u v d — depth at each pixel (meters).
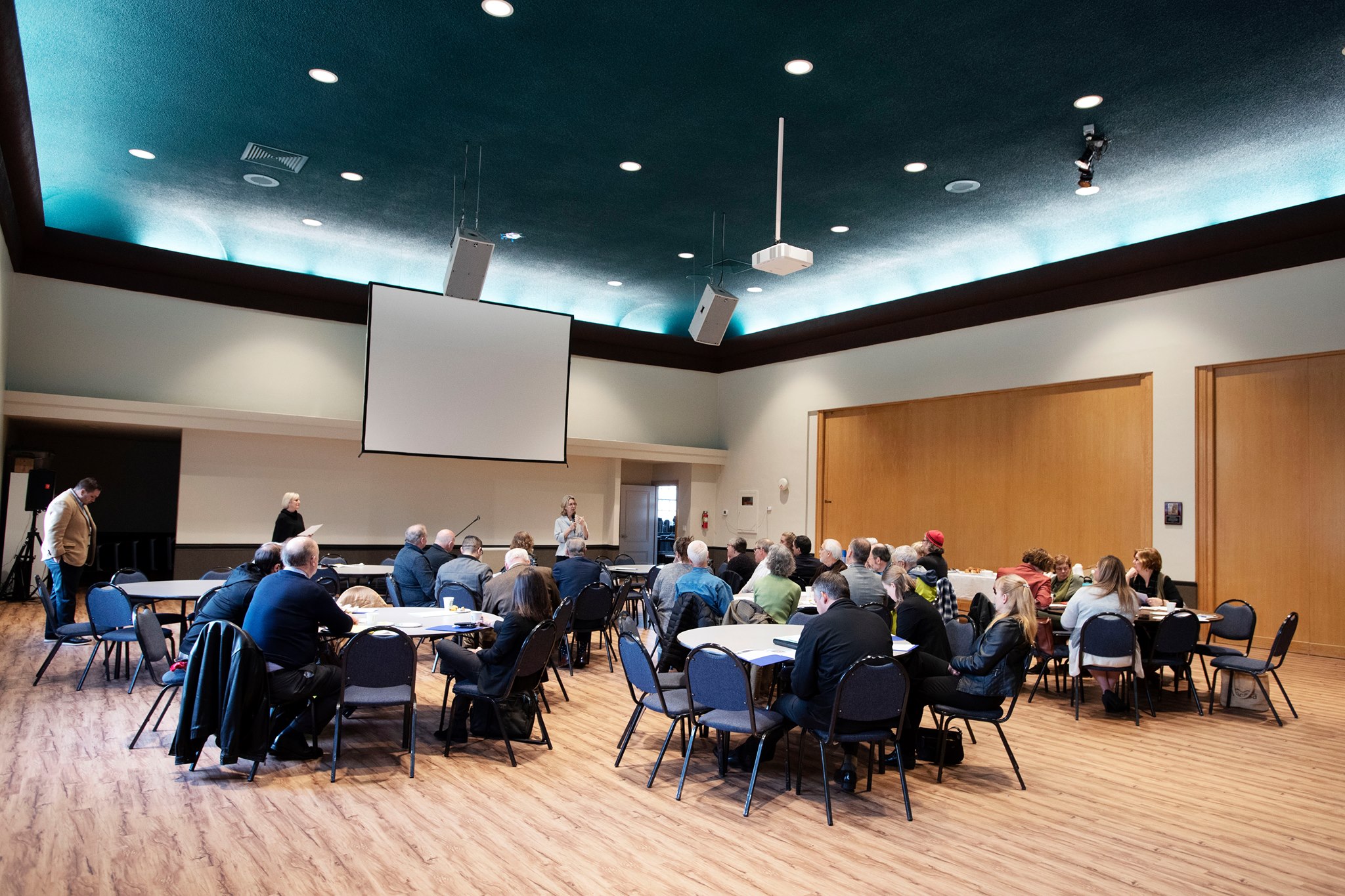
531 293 12.09
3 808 3.59
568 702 5.89
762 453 13.54
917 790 4.18
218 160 7.62
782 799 4.00
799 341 12.95
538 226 9.23
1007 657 4.20
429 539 11.66
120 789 3.87
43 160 7.77
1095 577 5.80
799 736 4.68
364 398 9.90
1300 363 7.82
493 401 10.80
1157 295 8.78
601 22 5.21
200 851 3.23
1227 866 3.33
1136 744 5.09
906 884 3.10
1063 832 3.65
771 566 5.48
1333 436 7.59
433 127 6.79
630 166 7.45
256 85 6.15
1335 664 7.37
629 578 9.46
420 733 4.98
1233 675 6.03
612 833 3.53
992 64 5.61
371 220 9.26
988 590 8.71
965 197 8.10
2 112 5.81
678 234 9.41
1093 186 7.77
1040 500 9.82
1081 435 9.47
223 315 10.29
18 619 8.41
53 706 5.21
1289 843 3.58
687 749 3.97
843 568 6.58
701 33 5.30
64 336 9.38
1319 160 7.14
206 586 6.13
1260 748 5.01
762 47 5.45
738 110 6.34
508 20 5.21
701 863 3.25
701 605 5.33
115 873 3.01
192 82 6.12
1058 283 9.56
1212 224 8.27
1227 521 8.24
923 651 4.56
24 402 8.77
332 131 6.93
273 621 4.18
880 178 7.64
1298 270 7.77
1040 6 4.92
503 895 2.94
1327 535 7.61
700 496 14.15
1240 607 6.21
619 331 13.20
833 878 3.14
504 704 4.84
